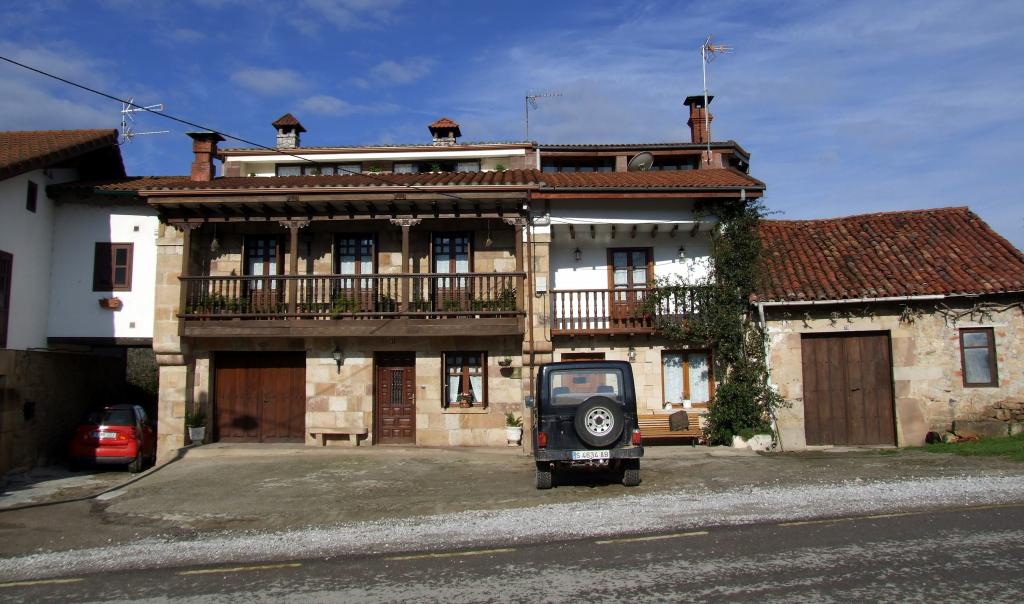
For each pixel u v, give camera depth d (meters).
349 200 15.63
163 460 15.69
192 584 6.79
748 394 15.23
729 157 21.72
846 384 15.45
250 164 20.84
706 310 15.87
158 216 16.88
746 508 8.87
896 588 5.73
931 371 14.96
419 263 17.23
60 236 17.30
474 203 16.08
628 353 16.47
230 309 16.39
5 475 14.82
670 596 5.75
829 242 17.33
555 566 6.73
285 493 11.68
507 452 15.39
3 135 18.70
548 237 16.34
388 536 8.40
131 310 17.16
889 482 10.10
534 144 20.73
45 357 16.56
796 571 6.25
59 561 8.02
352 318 16.06
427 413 16.56
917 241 16.64
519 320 15.91
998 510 8.17
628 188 15.96
